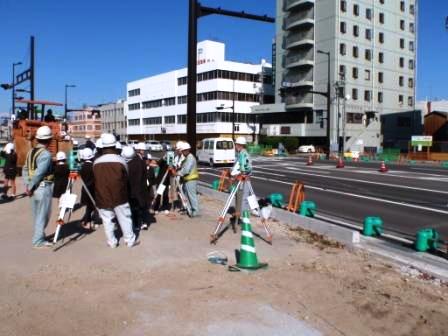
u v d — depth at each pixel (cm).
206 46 8162
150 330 422
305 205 1001
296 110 6556
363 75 6312
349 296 526
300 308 484
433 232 743
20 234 808
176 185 1142
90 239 773
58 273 583
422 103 7644
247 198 804
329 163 3728
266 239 809
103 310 467
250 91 7956
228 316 456
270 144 6469
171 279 567
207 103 7838
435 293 551
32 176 693
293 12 6550
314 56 6288
